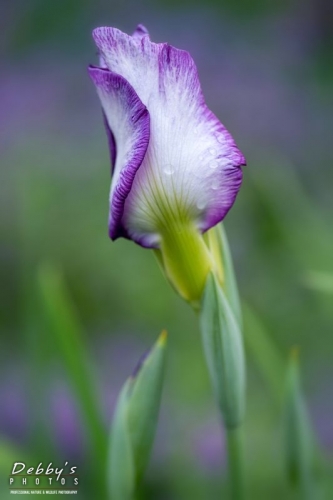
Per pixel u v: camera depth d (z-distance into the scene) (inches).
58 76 49.5
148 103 18.1
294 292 29.4
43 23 56.2
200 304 18.9
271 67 49.4
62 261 33.7
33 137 40.6
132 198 18.4
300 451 20.6
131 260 32.6
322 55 50.6
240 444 19.3
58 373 28.0
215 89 46.9
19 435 27.8
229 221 31.9
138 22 56.4
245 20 55.1
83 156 38.1
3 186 38.5
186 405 27.6
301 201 30.3
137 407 19.6
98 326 33.0
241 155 18.1
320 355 28.9
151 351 19.5
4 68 53.5
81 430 25.6
